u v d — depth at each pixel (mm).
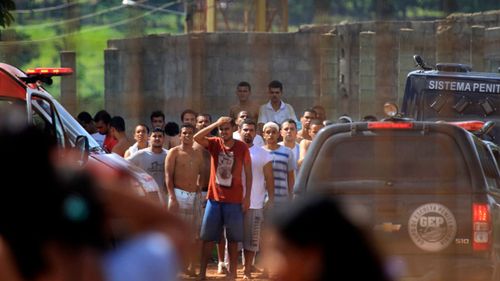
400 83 46125
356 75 51375
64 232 6535
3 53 35438
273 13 62938
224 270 25828
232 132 24641
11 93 20453
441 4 48156
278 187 25547
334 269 6242
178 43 52062
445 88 33281
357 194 18703
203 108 51781
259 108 32562
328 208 6297
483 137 27234
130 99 50969
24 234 6477
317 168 18953
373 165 18750
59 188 6535
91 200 6617
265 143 26344
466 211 18453
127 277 6629
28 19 43781
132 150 27859
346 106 51125
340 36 52062
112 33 51969
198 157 25422
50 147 6543
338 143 18969
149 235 6758
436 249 18422
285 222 6312
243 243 24750
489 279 18297
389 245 18484
